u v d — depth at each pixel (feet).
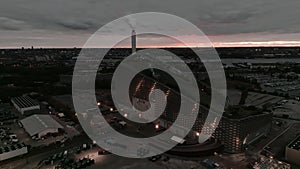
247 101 559.38
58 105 472.03
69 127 371.15
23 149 283.79
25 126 359.46
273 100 577.43
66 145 309.83
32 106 456.45
